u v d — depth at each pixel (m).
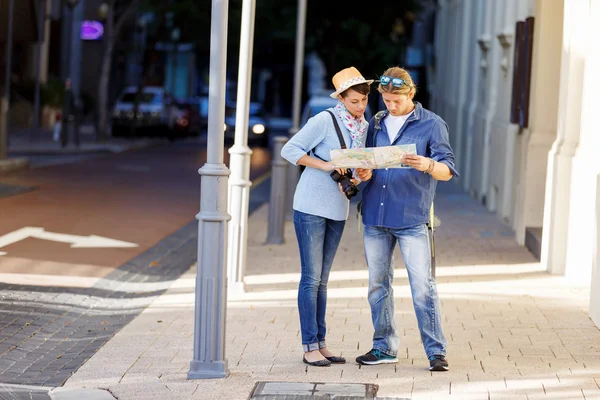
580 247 13.26
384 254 8.63
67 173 28.03
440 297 11.94
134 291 12.64
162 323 10.52
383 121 8.52
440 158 8.30
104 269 13.76
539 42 15.97
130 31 66.19
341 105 8.60
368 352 8.82
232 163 12.14
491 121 22.92
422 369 8.59
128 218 19.16
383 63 46.22
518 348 9.38
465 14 29.67
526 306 11.44
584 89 13.19
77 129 38.22
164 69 73.25
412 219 8.41
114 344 9.55
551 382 8.14
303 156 8.48
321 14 43.44
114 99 66.12
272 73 89.88
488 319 10.69
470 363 8.79
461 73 29.92
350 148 8.32
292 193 20.50
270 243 16.66
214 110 8.16
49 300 11.62
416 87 8.44
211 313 8.26
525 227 16.55
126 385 8.09
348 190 8.37
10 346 9.51
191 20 52.06
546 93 16.16
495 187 21.55
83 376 8.39
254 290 12.41
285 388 7.94
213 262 8.23
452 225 19.38
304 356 8.79
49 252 14.80
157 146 44.44
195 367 8.32
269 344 9.50
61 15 48.72
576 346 9.48
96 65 64.56
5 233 16.34
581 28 13.49
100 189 24.16
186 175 29.53
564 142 13.73
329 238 8.72
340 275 13.56
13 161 27.73
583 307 11.42
